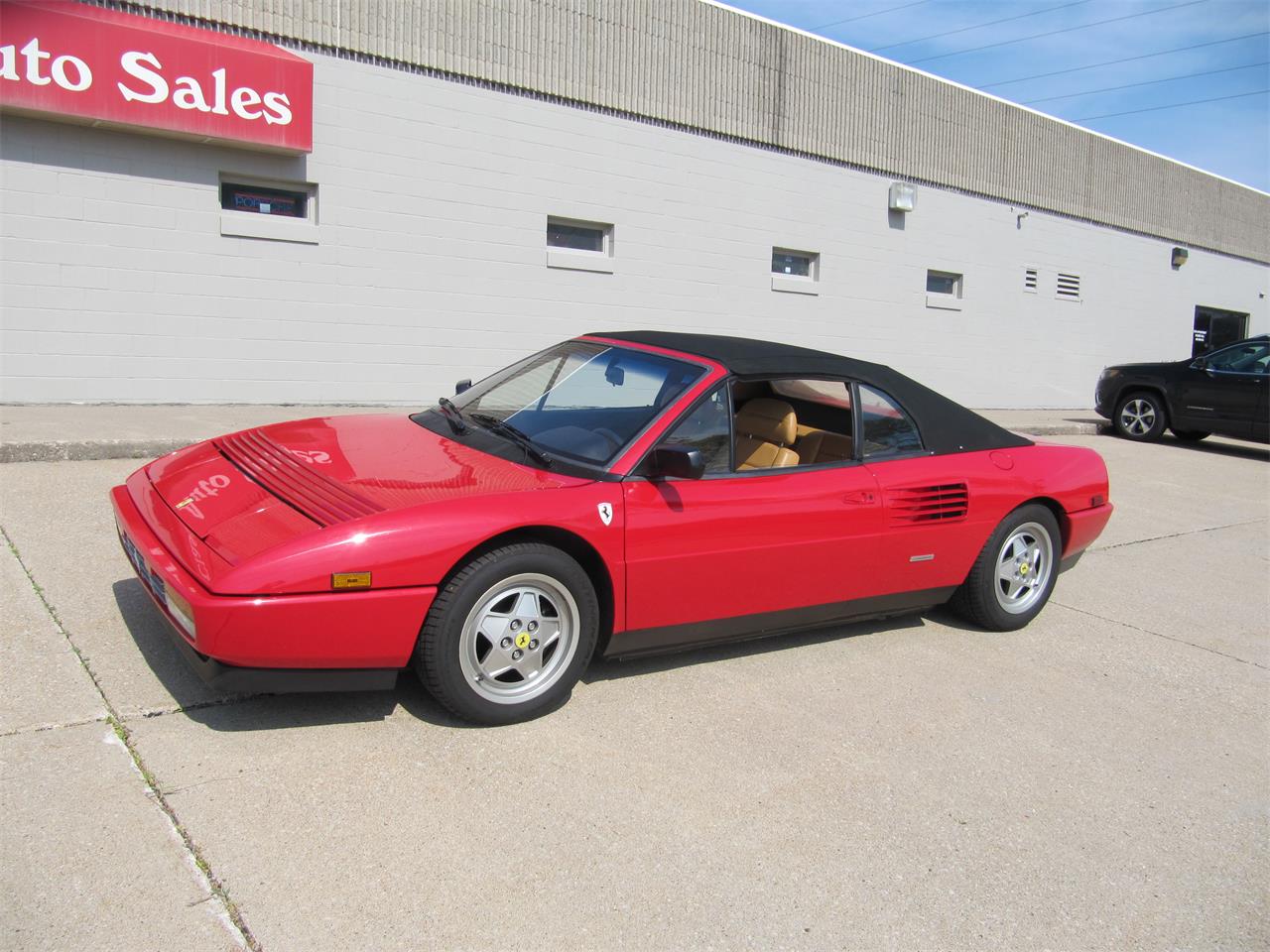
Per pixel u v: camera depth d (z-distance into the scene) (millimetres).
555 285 11609
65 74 8039
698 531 4047
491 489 3699
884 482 4691
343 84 9852
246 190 9633
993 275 17078
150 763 3186
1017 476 5219
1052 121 17672
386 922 2592
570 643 3791
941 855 3219
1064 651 5266
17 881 2566
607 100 11719
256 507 3586
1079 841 3395
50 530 5281
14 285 8484
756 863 3059
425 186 10484
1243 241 23094
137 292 9023
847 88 14281
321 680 3365
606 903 2779
